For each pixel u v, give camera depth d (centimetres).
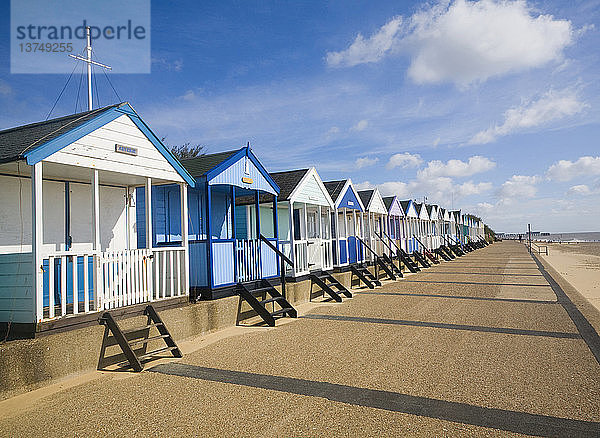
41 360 577
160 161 841
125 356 704
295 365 668
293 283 1284
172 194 1059
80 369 629
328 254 1574
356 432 438
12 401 532
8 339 585
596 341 792
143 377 623
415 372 624
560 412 479
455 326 933
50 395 552
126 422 471
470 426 447
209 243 957
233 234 1066
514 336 835
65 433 446
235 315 985
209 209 966
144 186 978
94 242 687
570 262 3372
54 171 758
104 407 512
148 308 760
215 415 486
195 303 912
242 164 1088
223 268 991
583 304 1217
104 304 701
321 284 1347
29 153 590
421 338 828
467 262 3042
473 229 5925
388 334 866
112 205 941
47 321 603
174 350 728
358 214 2033
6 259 624
